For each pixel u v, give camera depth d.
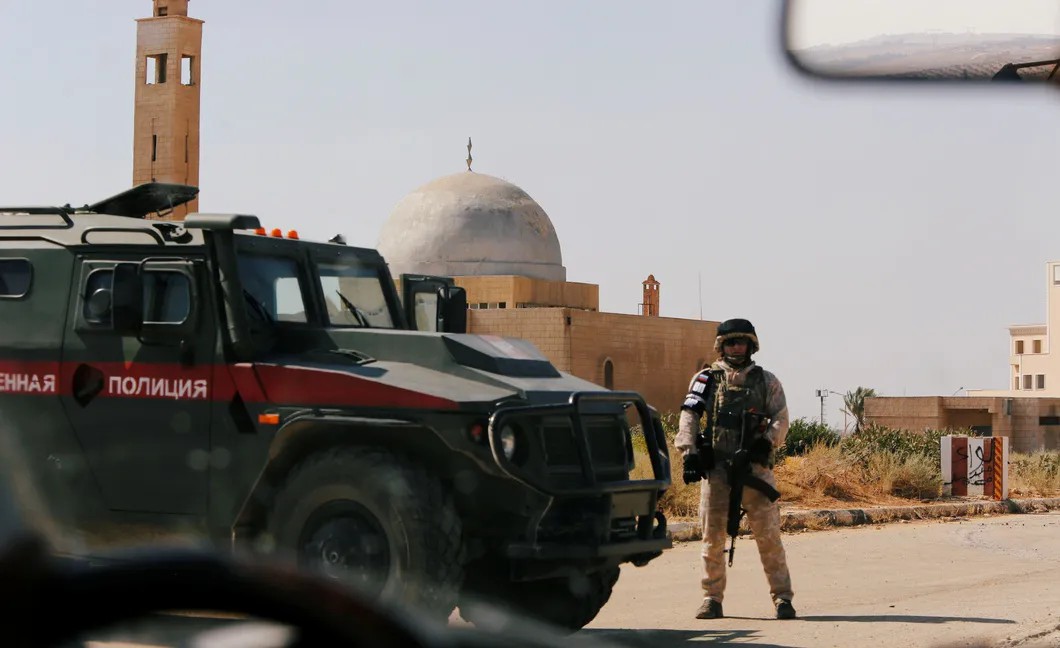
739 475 8.95
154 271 7.78
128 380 7.75
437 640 1.97
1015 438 64.81
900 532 15.67
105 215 8.25
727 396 9.09
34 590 1.73
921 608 9.29
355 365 7.61
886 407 66.88
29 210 8.27
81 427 7.85
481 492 7.24
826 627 8.46
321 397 7.30
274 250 8.20
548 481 7.32
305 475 7.17
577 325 53.50
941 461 20.23
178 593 1.76
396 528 6.89
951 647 7.47
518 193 58.69
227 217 7.55
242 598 1.77
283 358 7.64
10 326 8.07
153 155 58.09
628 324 56.50
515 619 2.53
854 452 20.89
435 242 56.28
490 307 55.44
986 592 10.25
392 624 1.86
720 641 7.94
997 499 19.97
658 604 9.74
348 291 8.74
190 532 7.59
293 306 8.23
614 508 7.79
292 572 1.83
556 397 7.59
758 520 9.05
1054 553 13.50
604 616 9.16
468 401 7.09
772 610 9.35
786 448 29.55
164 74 58.66
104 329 7.81
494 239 56.38
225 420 7.51
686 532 14.01
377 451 7.17
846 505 18.11
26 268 8.12
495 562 7.73
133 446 7.73
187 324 7.63
